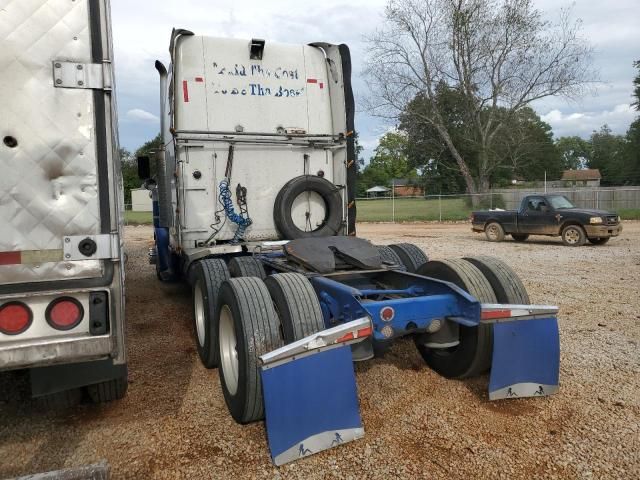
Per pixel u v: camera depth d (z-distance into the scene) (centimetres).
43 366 299
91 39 307
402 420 393
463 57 3594
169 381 489
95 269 311
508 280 454
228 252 634
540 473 322
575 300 804
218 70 674
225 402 429
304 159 720
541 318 425
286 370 335
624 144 6550
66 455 350
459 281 450
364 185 9219
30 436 377
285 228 669
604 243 1600
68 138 304
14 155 295
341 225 714
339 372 349
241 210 685
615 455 341
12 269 295
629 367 500
